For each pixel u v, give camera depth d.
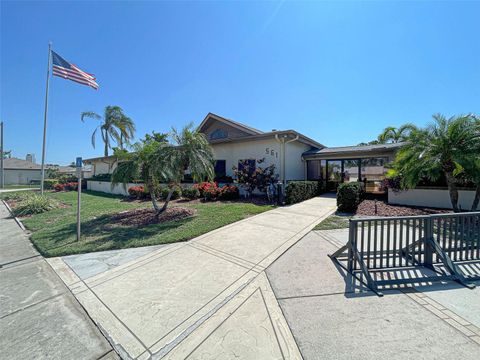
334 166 13.10
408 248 3.30
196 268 3.40
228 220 6.29
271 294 2.63
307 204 9.07
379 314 2.21
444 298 2.50
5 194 17.20
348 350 1.75
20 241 5.31
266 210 7.79
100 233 5.50
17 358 1.79
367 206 8.05
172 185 7.54
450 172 6.32
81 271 3.44
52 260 3.93
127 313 2.35
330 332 1.96
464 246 3.49
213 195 10.52
